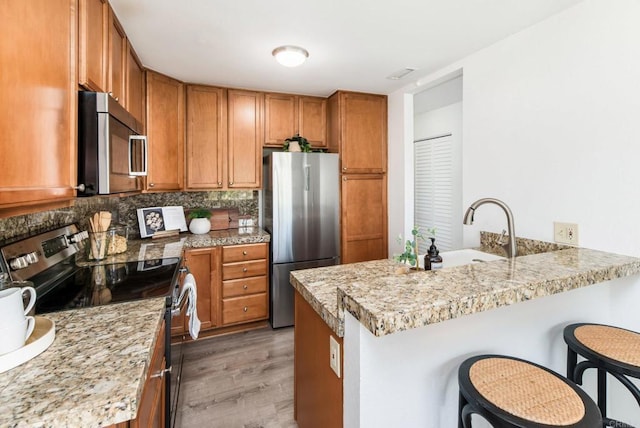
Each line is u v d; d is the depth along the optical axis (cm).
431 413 114
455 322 117
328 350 128
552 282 108
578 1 168
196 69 264
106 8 160
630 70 151
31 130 89
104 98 127
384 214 348
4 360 78
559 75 179
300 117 339
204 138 304
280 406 197
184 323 257
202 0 167
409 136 321
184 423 182
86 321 110
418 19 186
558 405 90
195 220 313
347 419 109
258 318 305
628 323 154
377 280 108
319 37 209
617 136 156
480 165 228
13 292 87
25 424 62
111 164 133
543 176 188
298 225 311
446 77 267
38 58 93
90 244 203
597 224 164
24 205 89
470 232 236
